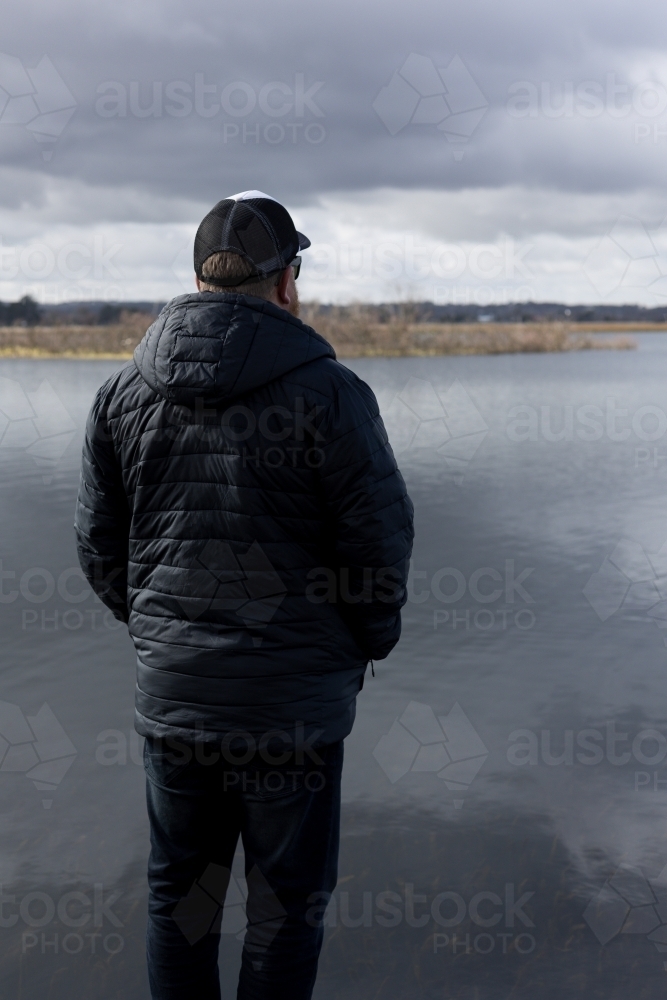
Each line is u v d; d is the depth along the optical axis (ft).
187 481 4.37
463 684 10.63
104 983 5.59
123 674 10.95
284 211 4.67
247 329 4.22
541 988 5.51
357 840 7.25
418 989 5.50
